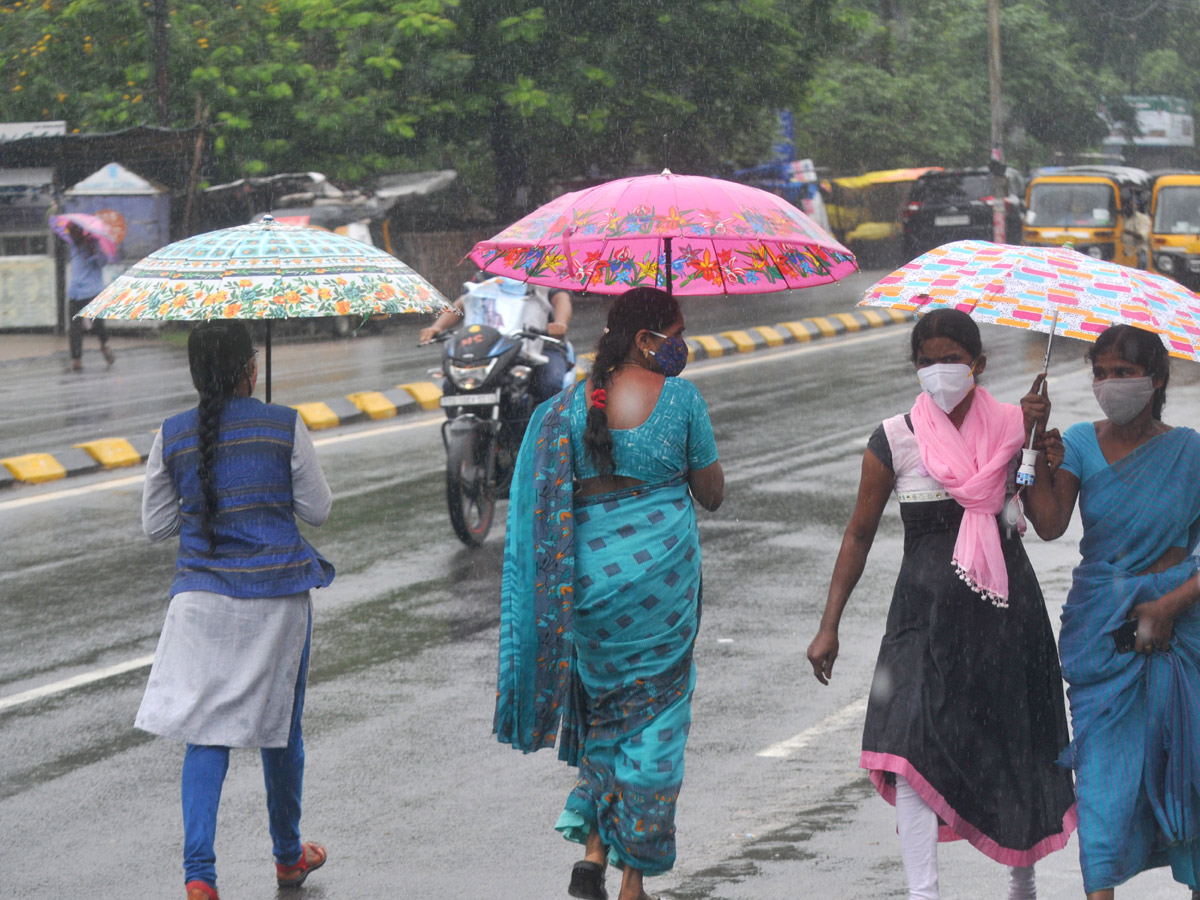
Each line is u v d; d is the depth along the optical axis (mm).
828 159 80312
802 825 8633
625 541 7059
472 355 16266
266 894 7801
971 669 6598
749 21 48312
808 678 11539
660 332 7199
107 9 47500
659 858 7023
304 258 7375
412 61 45906
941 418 6730
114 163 39656
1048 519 6664
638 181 7473
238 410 7535
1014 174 64250
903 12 86688
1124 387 6363
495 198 54000
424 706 11047
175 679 7324
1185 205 47625
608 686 7094
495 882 7926
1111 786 6395
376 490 19891
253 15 47188
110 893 7879
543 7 46219
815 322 39469
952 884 7773
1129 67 106312
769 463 21234
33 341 39000
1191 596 6414
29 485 20875
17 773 9805
